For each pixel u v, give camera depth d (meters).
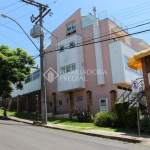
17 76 21.16
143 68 13.96
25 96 28.81
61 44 24.20
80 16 24.41
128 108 13.82
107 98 20.58
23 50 22.86
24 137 10.11
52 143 8.88
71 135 11.56
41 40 17.83
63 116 20.73
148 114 13.25
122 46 20.67
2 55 20.95
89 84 22.16
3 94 22.69
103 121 14.62
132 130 12.64
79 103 22.59
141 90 17.33
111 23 22.42
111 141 9.94
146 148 8.37
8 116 22.66
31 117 22.06
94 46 22.42
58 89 23.69
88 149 7.91
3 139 9.35
